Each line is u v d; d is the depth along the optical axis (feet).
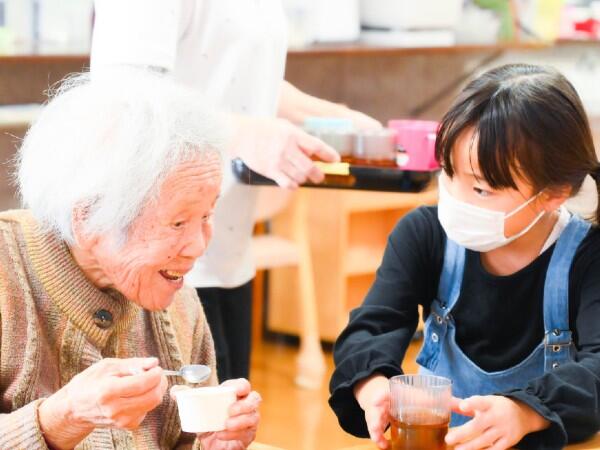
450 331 7.38
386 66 17.29
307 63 16.14
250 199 8.88
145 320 6.45
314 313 16.60
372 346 6.96
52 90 8.80
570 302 7.07
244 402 6.07
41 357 5.89
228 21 8.45
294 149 8.37
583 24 19.21
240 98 8.71
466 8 17.76
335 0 16.05
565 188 6.65
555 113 6.48
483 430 6.11
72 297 5.95
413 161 8.79
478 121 6.45
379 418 6.44
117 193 5.50
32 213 5.92
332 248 17.93
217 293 8.93
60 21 14.15
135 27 7.70
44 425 5.45
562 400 6.34
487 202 6.63
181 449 6.48
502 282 7.18
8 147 12.21
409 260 7.46
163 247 5.66
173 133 5.55
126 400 5.36
